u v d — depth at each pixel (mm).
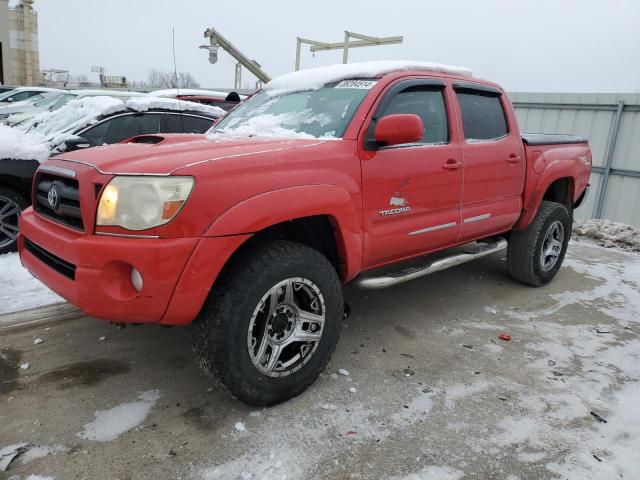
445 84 3721
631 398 2898
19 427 2439
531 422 2625
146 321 2348
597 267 5773
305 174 2664
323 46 15891
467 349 3471
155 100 6035
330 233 2980
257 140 2949
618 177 8484
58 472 2150
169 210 2242
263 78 14008
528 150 4414
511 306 4363
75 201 2488
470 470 2246
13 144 4949
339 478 2170
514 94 9555
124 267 2285
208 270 2311
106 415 2562
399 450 2365
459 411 2703
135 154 2539
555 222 4766
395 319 3971
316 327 2787
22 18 27328
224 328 2400
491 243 4492
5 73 27875
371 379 3014
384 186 3100
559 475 2230
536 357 3387
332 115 3236
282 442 2396
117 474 2152
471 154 3764
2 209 4965
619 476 2238
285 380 2660
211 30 12180
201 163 2367
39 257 2773
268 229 2793
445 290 4727
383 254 3254
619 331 3900
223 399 2744
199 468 2203
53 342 3336
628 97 8172
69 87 24891
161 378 2941
